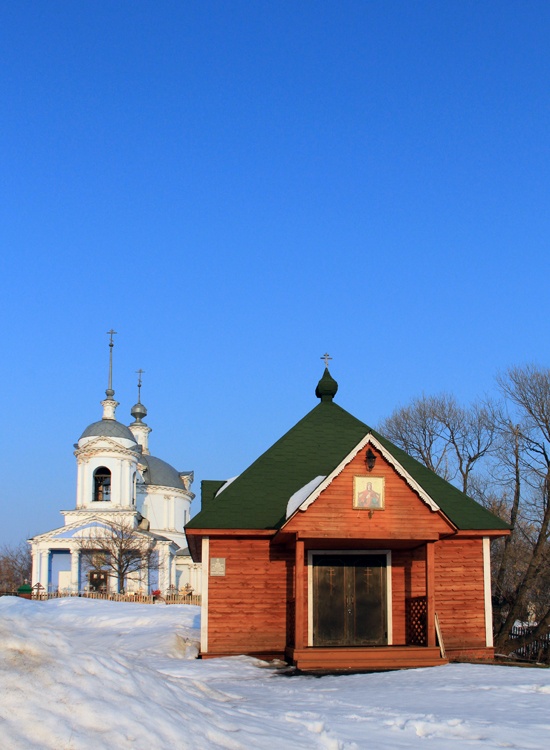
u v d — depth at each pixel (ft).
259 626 84.12
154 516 291.38
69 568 248.32
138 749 31.37
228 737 36.60
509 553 132.36
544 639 112.37
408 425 193.16
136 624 117.19
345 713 48.39
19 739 28.99
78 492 257.55
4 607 130.41
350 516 78.13
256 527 84.43
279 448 95.30
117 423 268.00
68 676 34.78
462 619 86.43
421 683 62.95
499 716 48.73
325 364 105.40
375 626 85.25
